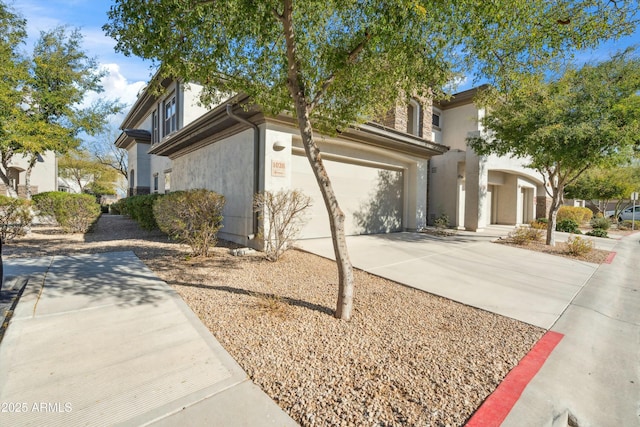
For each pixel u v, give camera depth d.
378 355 3.04
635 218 24.64
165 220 7.58
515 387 2.61
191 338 3.24
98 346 3.04
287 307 4.12
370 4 3.78
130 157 21.73
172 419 2.12
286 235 7.26
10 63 8.27
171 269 5.88
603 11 3.89
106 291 4.55
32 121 9.03
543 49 4.32
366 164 11.05
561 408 2.41
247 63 4.66
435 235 11.61
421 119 14.20
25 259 6.31
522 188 19.55
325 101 5.29
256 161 7.97
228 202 9.31
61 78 9.77
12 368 2.64
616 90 8.19
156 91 4.82
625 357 3.27
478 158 13.72
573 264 7.71
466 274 6.25
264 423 2.11
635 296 5.44
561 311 4.48
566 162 8.84
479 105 6.30
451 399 2.42
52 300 4.16
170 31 3.55
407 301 4.62
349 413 2.23
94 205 10.84
